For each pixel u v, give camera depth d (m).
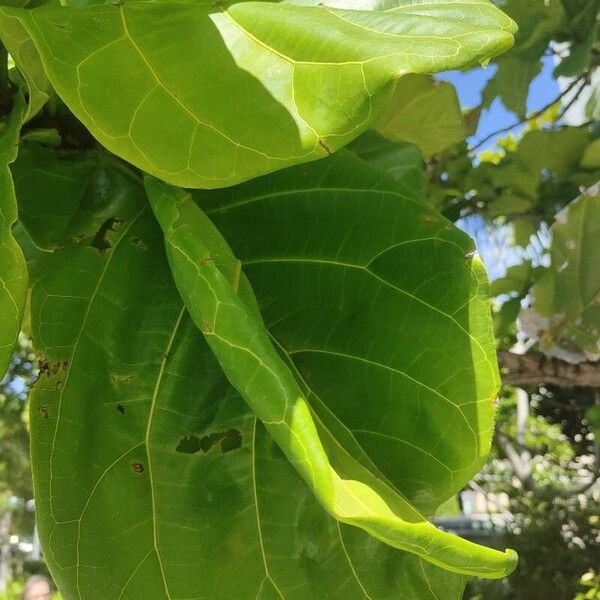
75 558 0.31
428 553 0.23
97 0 0.34
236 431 0.34
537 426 2.90
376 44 0.26
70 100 0.27
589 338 0.72
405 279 0.34
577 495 2.36
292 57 0.27
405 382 0.33
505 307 0.88
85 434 0.32
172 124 0.28
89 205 0.36
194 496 0.33
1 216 0.28
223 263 0.32
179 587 0.32
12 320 0.28
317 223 0.36
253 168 0.27
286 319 0.35
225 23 0.28
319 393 0.34
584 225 0.73
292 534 0.33
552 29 0.92
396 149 0.54
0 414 2.69
